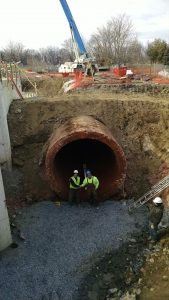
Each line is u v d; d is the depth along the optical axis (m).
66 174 14.64
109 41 59.34
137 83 22.83
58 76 35.00
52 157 12.67
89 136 12.59
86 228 11.69
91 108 15.91
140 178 13.94
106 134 12.75
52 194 13.48
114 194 13.48
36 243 10.97
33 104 16.09
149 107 15.72
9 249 10.73
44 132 15.22
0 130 13.45
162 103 15.80
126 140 15.05
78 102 16.09
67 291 9.30
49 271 9.88
